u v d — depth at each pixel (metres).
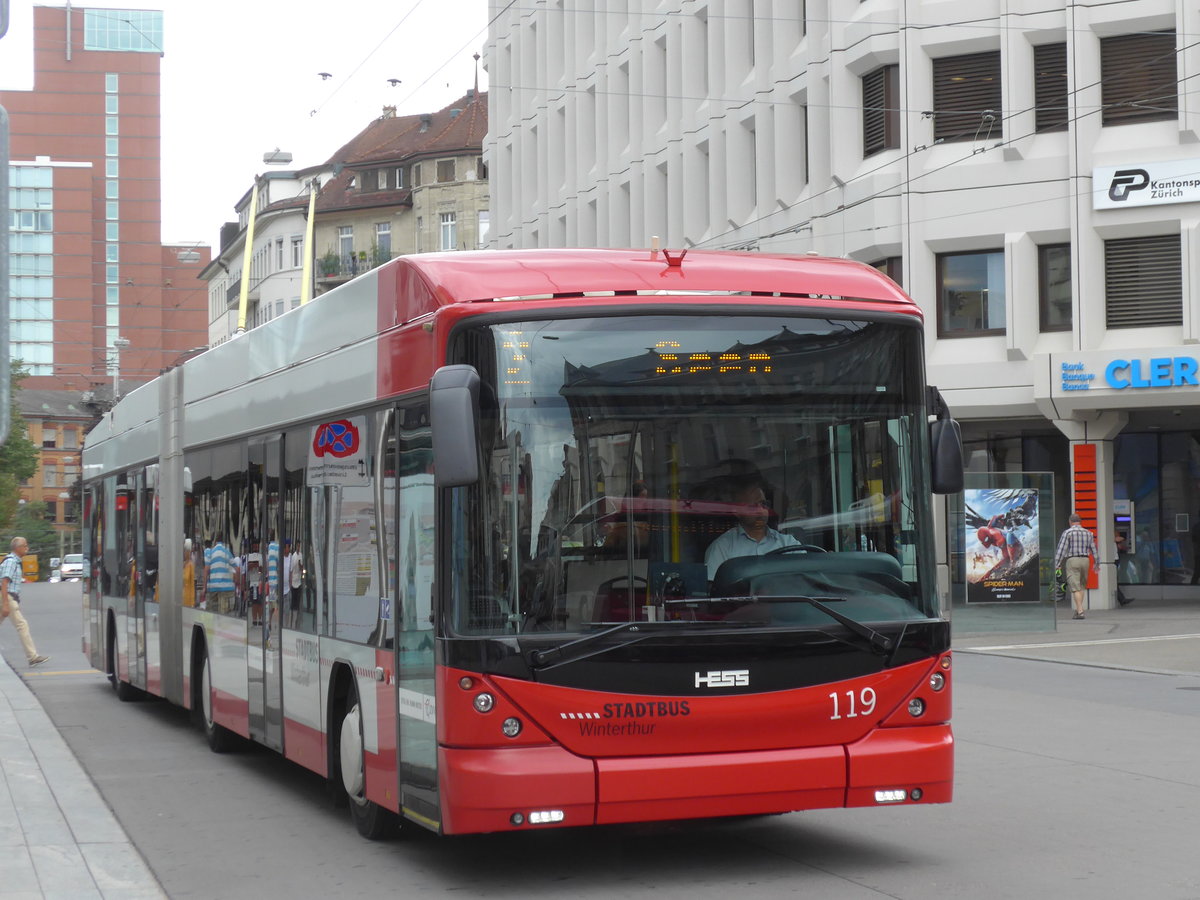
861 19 32.72
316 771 9.99
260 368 11.77
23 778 11.95
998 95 31.67
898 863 8.25
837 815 9.82
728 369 7.81
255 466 11.81
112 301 172.62
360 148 87.12
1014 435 34.78
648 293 7.79
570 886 7.86
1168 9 29.81
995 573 25.61
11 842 9.30
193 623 14.07
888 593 7.93
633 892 7.66
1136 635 25.09
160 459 15.59
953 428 8.12
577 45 47.41
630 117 43.75
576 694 7.40
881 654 7.83
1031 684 18.22
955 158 31.81
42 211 164.38
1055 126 31.14
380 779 8.61
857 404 7.99
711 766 7.48
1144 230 30.05
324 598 9.80
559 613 7.45
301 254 86.25
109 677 18.81
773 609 7.68
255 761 13.04
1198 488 33.97
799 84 35.25
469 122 80.88
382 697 8.54
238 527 12.33
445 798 7.45
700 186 40.09
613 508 7.57
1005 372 31.47
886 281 8.32
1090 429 31.08
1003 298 31.77
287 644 10.72
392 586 8.41
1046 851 8.53
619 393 7.66
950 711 8.00
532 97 52.50
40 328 164.00
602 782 7.36
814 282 8.11
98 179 172.75
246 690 12.01
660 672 7.48
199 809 10.60
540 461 7.53
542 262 7.93
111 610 18.59
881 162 32.84
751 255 8.34
